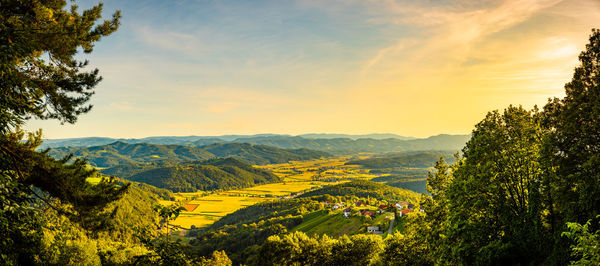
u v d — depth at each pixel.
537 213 20.27
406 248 35.84
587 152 17.08
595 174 16.11
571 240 16.56
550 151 18.81
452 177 28.81
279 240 56.09
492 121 24.53
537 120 22.38
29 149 12.65
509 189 23.12
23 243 10.01
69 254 38.94
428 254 29.64
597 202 15.78
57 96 14.31
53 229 11.83
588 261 9.92
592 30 16.84
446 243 23.73
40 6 12.39
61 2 13.99
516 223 20.84
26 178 12.24
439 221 27.98
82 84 15.07
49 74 14.16
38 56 13.47
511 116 23.55
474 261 20.97
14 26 10.73
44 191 12.76
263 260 56.84
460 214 23.06
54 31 12.88
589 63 17.16
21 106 10.04
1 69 8.89
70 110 14.79
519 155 21.98
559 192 17.92
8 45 9.33
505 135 23.42
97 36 14.94
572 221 16.81
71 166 13.23
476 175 23.28
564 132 17.89
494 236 21.69
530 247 19.72
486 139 23.59
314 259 54.69
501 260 19.48
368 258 54.44
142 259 8.45
